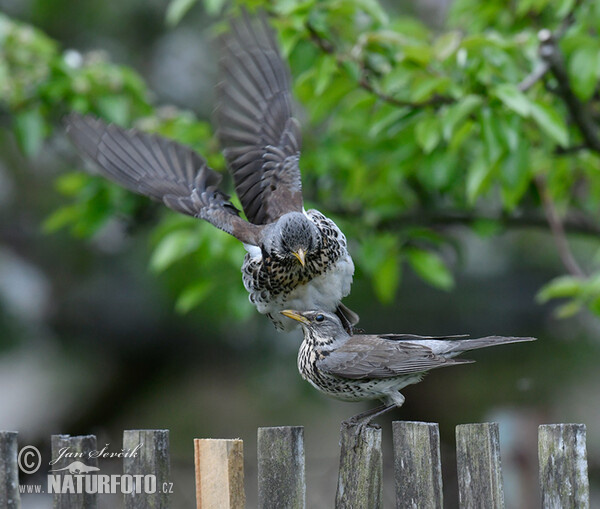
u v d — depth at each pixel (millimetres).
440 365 7559
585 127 10711
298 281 8086
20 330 17828
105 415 18453
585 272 17609
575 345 18781
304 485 6418
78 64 12664
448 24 12500
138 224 13258
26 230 17766
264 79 7977
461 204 12734
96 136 7836
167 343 18422
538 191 11961
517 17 12031
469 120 10227
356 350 7934
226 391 18766
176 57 17297
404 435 6316
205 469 6371
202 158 8148
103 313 17969
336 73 11000
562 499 6141
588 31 11242
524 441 15672
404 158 11695
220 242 10898
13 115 12438
